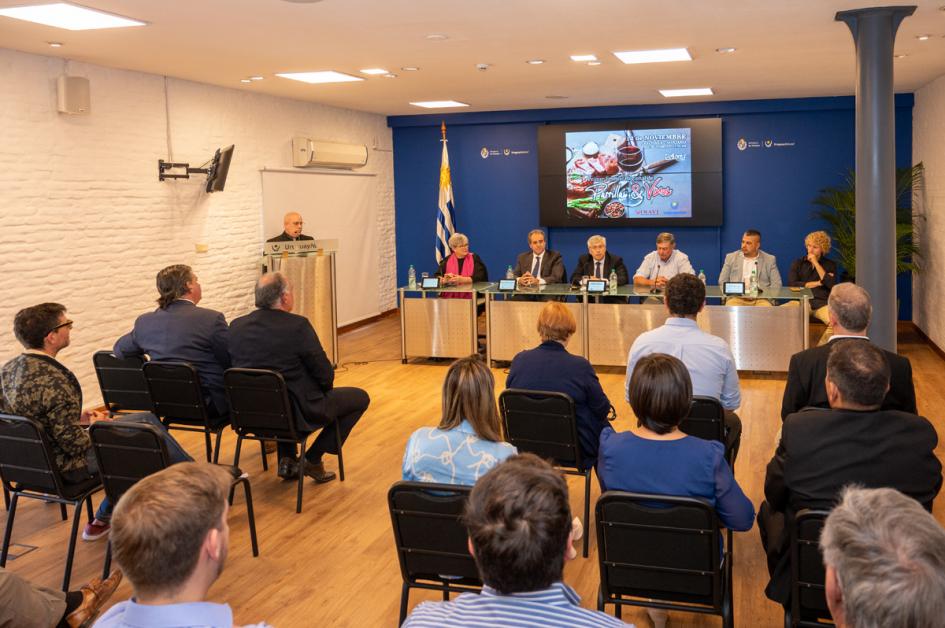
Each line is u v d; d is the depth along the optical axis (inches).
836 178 404.5
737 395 145.9
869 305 121.0
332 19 200.8
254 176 344.8
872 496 44.2
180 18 195.8
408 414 252.4
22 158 233.9
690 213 416.2
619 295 293.7
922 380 283.9
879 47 200.4
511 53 255.4
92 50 234.4
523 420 147.9
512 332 310.0
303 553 153.6
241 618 129.0
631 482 102.4
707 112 408.8
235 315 335.9
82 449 142.3
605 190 426.3
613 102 403.9
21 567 148.8
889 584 39.8
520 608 53.3
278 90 337.1
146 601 53.7
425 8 190.9
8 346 230.7
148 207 284.8
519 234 450.9
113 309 269.7
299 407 174.2
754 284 295.7
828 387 95.8
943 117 322.0
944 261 317.4
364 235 433.7
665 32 226.1
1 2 175.6
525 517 53.6
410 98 372.8
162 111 290.5
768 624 125.0
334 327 327.6
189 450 218.1
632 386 104.5
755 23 215.6
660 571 100.3
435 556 106.7
